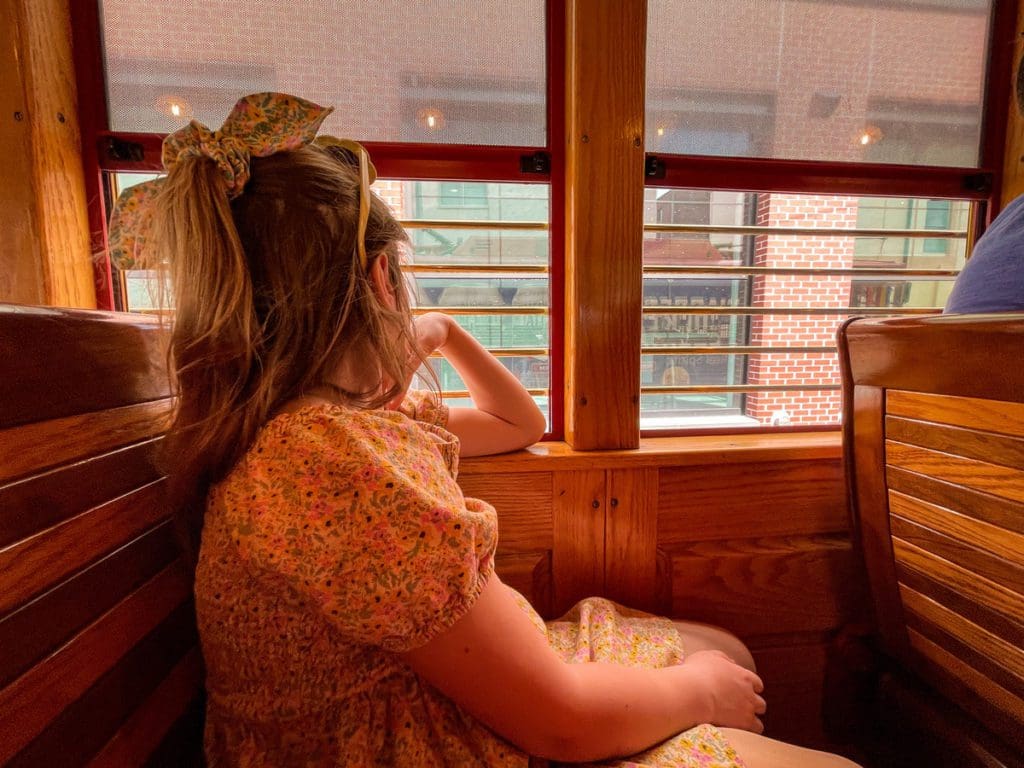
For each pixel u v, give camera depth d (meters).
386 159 1.07
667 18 1.11
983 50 1.23
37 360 0.42
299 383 0.52
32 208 0.89
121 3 0.99
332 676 0.50
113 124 1.00
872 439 0.89
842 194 1.20
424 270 1.12
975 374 0.68
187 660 0.65
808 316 1.29
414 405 0.91
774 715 1.13
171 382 0.52
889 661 1.02
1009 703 0.73
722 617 1.09
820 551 1.09
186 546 0.59
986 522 0.70
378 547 0.44
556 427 1.16
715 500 1.07
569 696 0.49
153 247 0.54
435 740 0.52
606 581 1.06
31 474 0.41
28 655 0.40
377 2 1.04
